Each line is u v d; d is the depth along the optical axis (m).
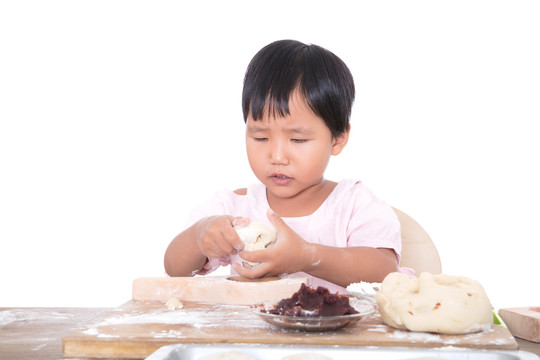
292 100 1.63
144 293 1.44
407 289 1.10
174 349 0.88
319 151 1.70
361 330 1.07
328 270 1.68
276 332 1.05
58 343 1.13
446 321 1.03
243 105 1.76
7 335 1.21
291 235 1.61
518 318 1.23
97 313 1.46
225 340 1.00
